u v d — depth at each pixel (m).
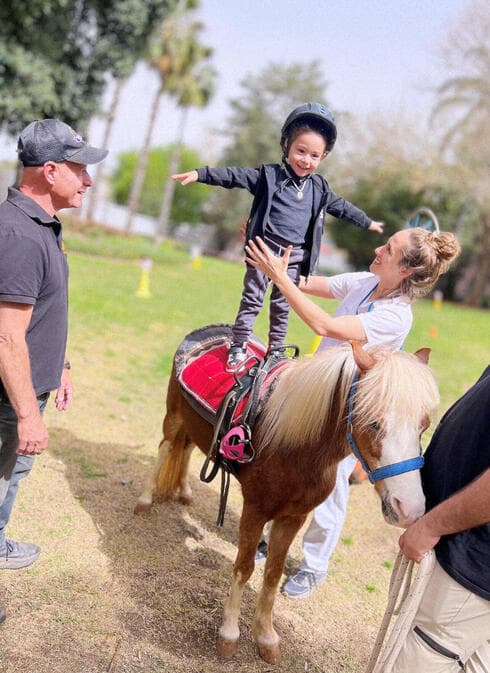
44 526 3.60
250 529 2.80
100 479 4.29
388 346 2.46
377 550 4.11
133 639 2.82
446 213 31.31
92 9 16.48
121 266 18.81
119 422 5.44
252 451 2.73
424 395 2.18
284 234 3.03
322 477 2.64
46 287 2.53
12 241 2.34
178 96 30.86
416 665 2.01
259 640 2.89
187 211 45.53
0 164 27.72
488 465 1.88
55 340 2.67
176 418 3.81
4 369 2.37
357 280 3.34
